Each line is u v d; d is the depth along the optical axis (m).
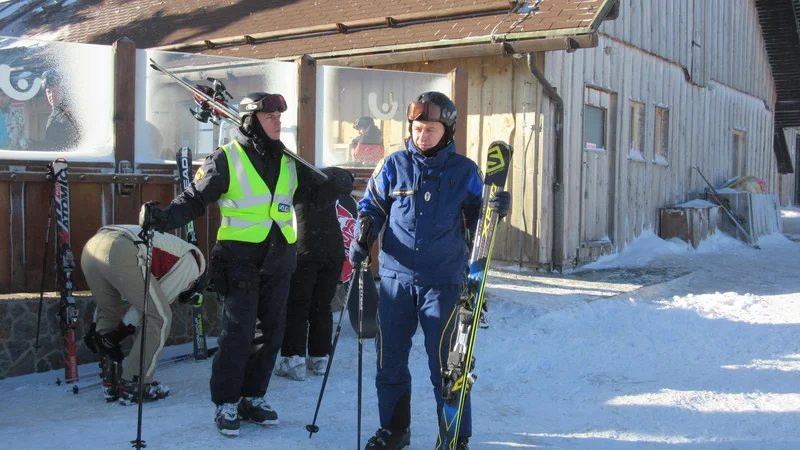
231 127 6.49
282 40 11.47
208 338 6.28
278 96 4.10
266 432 4.09
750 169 17.94
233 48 11.82
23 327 5.31
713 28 15.15
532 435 4.17
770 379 5.41
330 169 4.34
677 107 13.60
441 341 3.62
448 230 3.64
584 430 4.28
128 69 5.87
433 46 9.49
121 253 4.54
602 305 7.73
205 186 3.94
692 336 6.72
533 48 8.88
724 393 5.04
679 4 13.49
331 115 7.19
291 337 5.27
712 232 13.49
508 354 5.98
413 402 4.77
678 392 5.05
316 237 5.26
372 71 7.39
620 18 11.30
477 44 9.18
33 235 5.47
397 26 10.46
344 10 11.58
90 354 5.65
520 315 7.25
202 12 14.02
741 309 8.02
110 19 15.77
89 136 5.77
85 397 4.80
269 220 4.11
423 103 3.59
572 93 10.05
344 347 6.13
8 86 5.36
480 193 3.69
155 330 4.60
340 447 3.87
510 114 9.84
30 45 5.45
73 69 5.67
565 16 8.87
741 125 17.09
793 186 25.77
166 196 6.10
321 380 5.29
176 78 4.70
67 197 5.20
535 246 9.77
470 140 10.21
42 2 18.89
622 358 5.98
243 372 4.04
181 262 4.80
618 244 11.53
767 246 13.81
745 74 17.23
